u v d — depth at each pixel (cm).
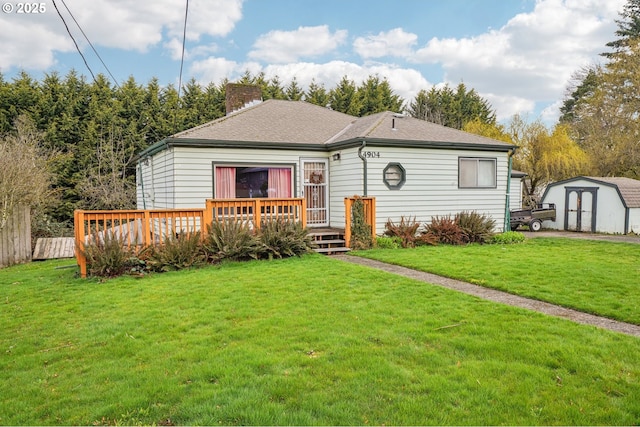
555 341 423
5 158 1223
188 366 377
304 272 784
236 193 1195
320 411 299
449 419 290
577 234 1666
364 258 989
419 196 1275
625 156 2308
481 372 356
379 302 575
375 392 325
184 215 917
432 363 376
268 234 956
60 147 2019
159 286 695
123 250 829
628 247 1191
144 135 2264
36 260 1222
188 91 2470
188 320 509
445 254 1017
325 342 425
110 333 473
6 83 2009
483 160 1377
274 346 418
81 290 695
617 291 631
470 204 1360
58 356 412
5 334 486
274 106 1549
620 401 313
